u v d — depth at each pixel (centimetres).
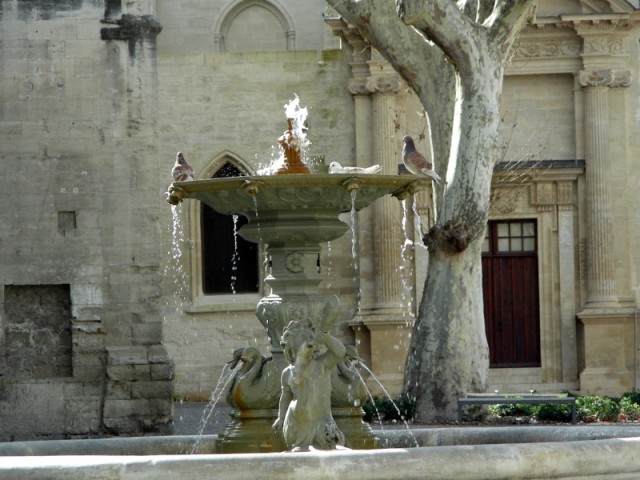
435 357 4534
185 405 5881
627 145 6266
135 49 4559
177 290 6178
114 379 4475
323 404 2405
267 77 6178
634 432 2614
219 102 6175
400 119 6178
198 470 1964
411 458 2006
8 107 4525
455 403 4503
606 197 6231
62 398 4475
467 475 2019
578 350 6278
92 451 2628
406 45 4600
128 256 4531
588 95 6247
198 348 6166
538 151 6278
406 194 2700
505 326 6312
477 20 4559
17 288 4522
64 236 4516
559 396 4456
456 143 4462
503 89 6303
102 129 4544
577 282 6281
